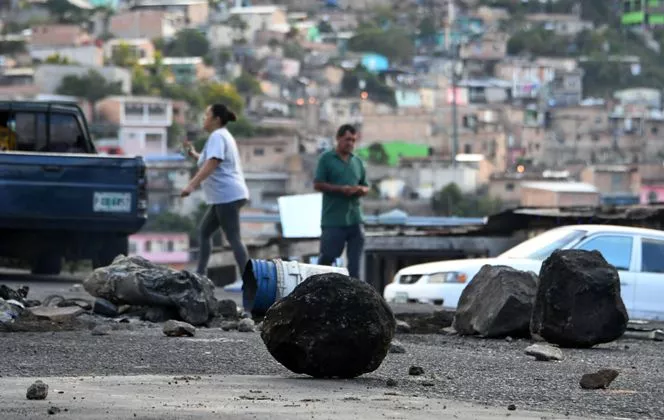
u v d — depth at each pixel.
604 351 16.77
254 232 91.88
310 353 12.30
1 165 25.81
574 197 135.25
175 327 16.39
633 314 22.67
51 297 19.14
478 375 13.24
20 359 13.81
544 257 23.08
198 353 14.38
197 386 11.84
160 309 18.25
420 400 11.30
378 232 41.25
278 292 17.42
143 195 26.27
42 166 25.92
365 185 21.94
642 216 36.31
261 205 151.38
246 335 16.66
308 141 185.38
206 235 23.19
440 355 15.16
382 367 13.58
